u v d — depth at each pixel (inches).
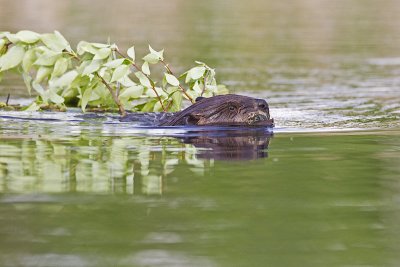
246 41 1015.6
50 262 243.0
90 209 299.0
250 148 412.8
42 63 517.3
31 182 338.0
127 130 468.4
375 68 809.5
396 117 534.6
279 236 268.4
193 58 855.7
